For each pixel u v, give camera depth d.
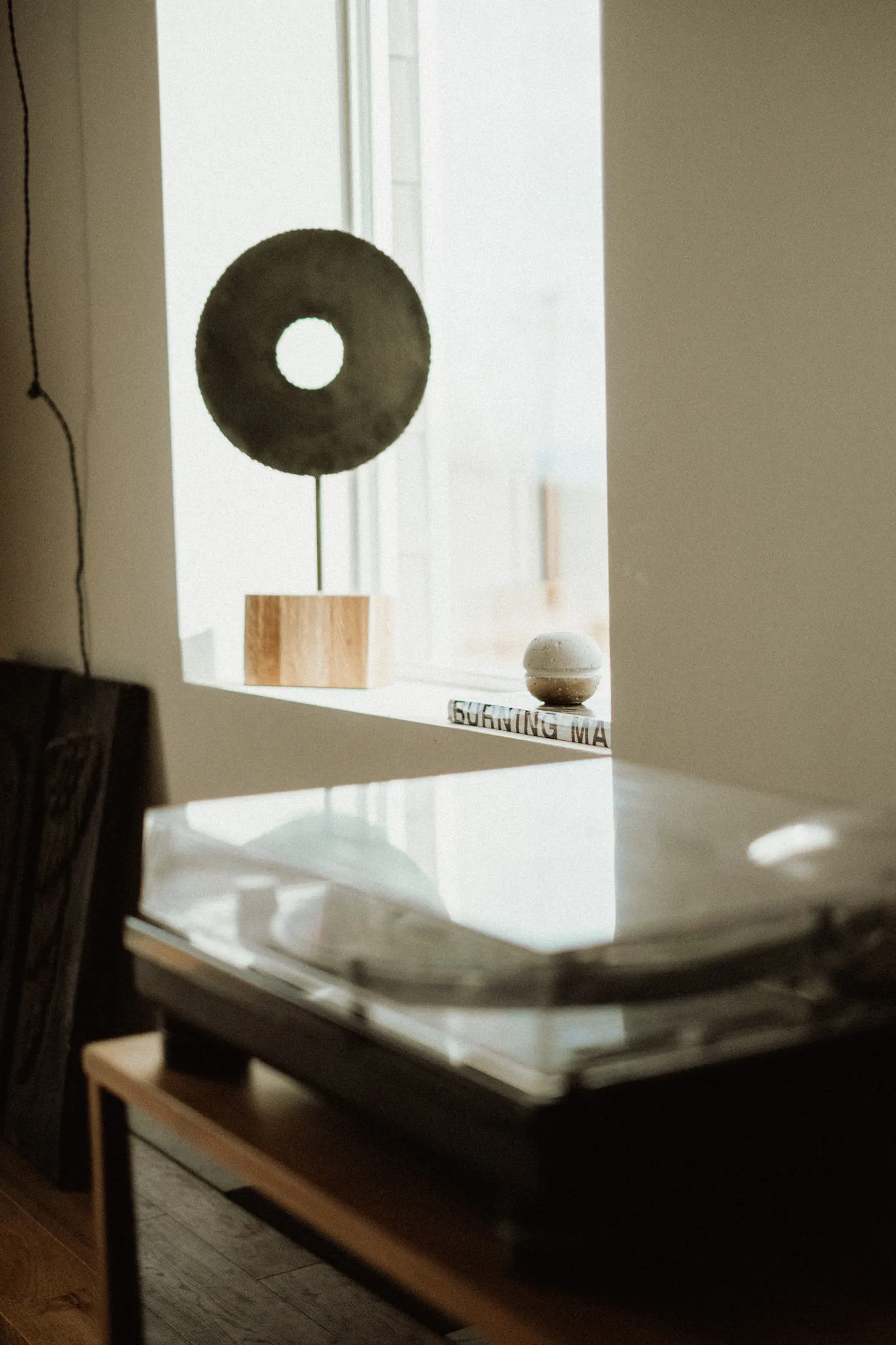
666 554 1.32
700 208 1.26
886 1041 0.57
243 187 2.30
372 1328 0.96
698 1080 0.54
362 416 2.04
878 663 1.12
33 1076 2.39
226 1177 1.27
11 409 2.88
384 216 2.39
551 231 2.14
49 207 2.64
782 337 1.19
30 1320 1.80
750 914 0.57
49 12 2.57
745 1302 0.54
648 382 1.33
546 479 2.19
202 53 2.25
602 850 0.69
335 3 2.35
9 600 2.96
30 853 2.58
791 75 1.16
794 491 1.19
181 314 2.26
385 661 2.20
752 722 1.24
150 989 0.78
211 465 2.31
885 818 0.74
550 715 1.56
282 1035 0.66
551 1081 0.53
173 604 2.32
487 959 0.55
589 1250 0.55
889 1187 0.58
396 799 0.85
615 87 1.33
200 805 0.85
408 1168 0.65
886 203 1.09
